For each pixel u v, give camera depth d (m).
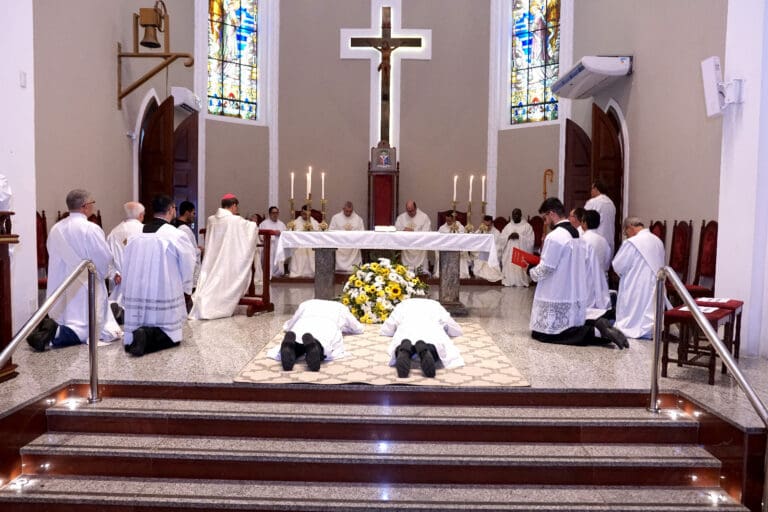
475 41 12.10
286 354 4.41
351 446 3.77
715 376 4.54
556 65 11.32
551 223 6.05
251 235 7.09
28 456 3.66
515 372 4.51
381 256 10.32
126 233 6.42
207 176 11.37
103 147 8.32
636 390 4.15
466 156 12.20
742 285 5.29
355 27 12.15
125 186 8.99
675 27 7.53
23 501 3.36
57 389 4.04
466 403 4.14
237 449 3.69
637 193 8.62
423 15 12.12
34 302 5.36
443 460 3.60
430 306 5.46
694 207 7.05
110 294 7.05
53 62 7.11
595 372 4.59
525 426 3.88
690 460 3.64
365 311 6.35
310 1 12.18
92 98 8.01
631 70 8.82
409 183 12.27
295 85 12.23
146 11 8.21
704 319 3.51
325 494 3.46
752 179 5.17
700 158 6.92
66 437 3.84
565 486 3.62
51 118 7.07
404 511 3.31
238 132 11.79
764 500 3.12
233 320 6.64
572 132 9.94
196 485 3.55
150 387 4.18
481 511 3.31
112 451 3.64
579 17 10.62
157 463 3.63
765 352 5.18
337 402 4.15
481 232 7.39
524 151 11.71
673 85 7.58
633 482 3.64
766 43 5.04
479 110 12.14
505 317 7.08
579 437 3.88
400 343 4.54
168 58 8.60
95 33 8.07
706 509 3.36
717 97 5.38
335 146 12.30
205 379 4.23
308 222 7.72
